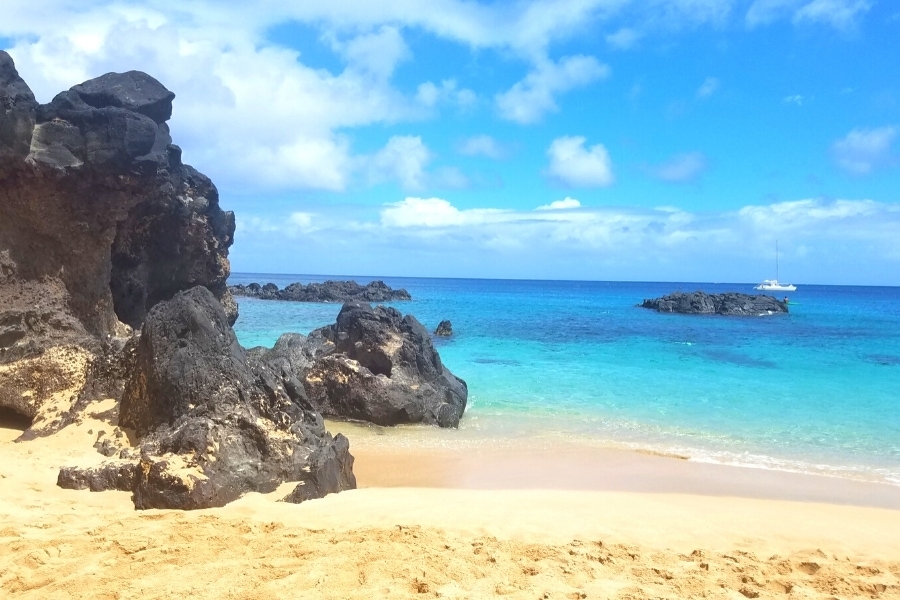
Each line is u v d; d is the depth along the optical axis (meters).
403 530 6.64
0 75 11.70
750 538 7.36
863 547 7.21
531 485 10.00
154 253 17.70
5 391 10.73
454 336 33.97
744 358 25.84
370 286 71.88
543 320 46.53
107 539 5.96
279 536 6.28
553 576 5.60
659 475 10.70
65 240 12.63
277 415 8.77
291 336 18.05
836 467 11.38
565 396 17.72
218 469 7.67
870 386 19.42
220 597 4.89
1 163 11.62
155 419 9.03
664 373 21.69
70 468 7.82
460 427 14.34
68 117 12.58
